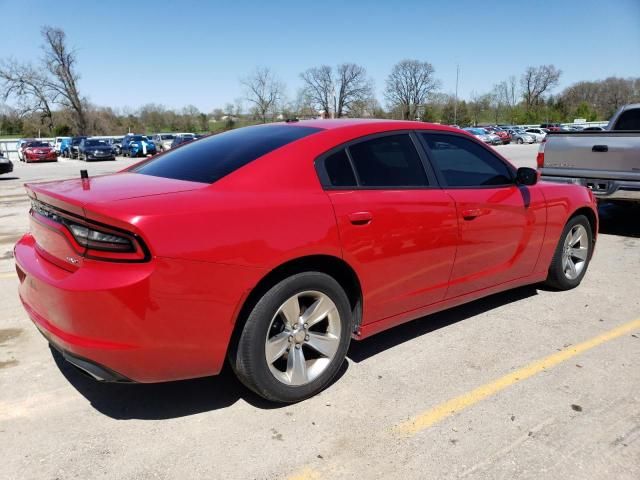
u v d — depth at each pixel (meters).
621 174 7.08
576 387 3.20
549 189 4.50
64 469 2.44
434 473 2.43
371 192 3.18
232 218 2.60
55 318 2.55
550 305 4.59
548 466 2.48
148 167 3.55
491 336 3.93
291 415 2.89
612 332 4.02
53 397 3.06
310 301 3.02
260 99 70.12
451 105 86.00
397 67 80.50
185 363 2.58
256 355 2.75
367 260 3.10
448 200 3.54
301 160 2.99
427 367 3.44
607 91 93.88
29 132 70.19
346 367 3.44
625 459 2.54
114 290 2.35
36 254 2.96
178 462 2.50
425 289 3.53
